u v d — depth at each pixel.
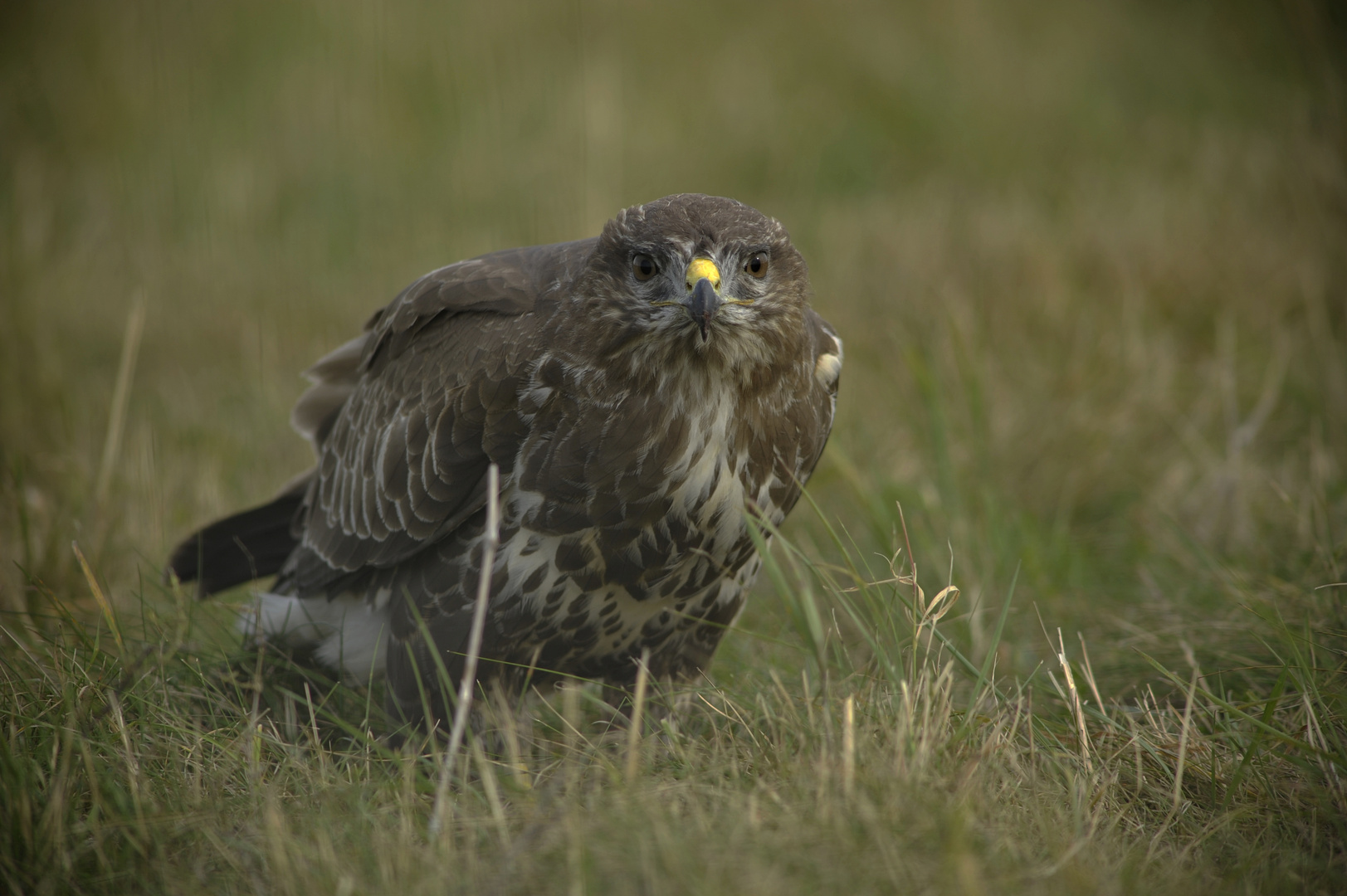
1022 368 12.53
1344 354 12.59
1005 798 5.98
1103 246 14.98
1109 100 21.81
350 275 16.62
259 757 6.64
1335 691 7.01
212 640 8.80
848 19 24.39
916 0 25.17
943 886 5.03
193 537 9.25
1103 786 6.11
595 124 19.03
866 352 13.29
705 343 6.98
